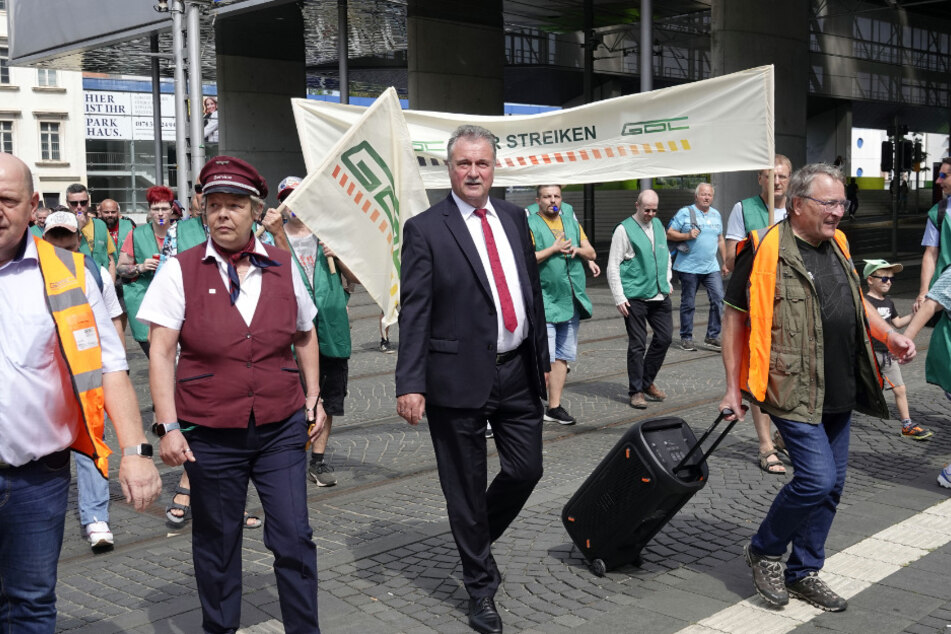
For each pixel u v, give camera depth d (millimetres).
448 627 3938
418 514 5469
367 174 4707
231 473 3486
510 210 4117
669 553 4703
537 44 35562
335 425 7906
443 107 24125
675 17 32625
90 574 4750
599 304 15797
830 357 3916
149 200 7215
